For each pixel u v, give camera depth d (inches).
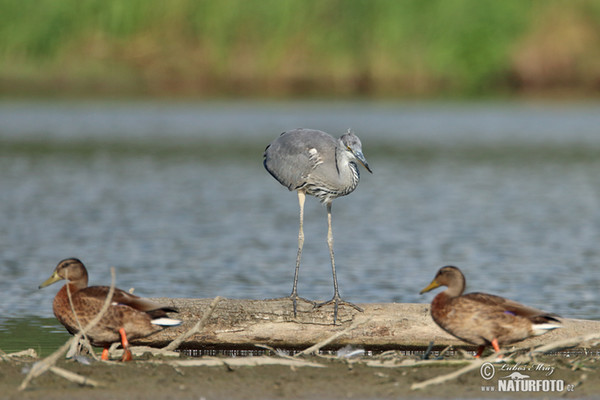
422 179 1163.3
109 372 358.6
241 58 2335.1
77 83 2295.8
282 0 2297.0
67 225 806.5
